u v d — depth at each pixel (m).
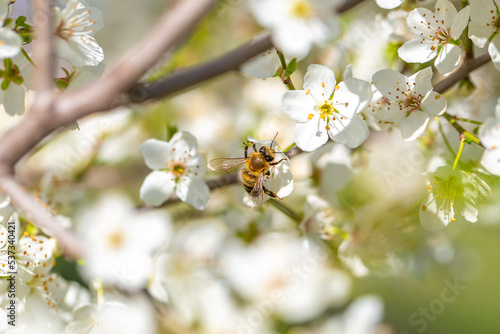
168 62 0.37
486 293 0.54
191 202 0.36
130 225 0.36
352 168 0.39
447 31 0.34
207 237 0.40
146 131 0.43
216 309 0.39
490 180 0.35
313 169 0.39
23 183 0.39
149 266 0.36
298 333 0.40
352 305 0.40
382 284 0.44
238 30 0.43
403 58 0.35
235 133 0.43
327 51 0.39
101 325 0.36
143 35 0.46
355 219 0.38
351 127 0.34
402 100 0.34
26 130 0.33
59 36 0.34
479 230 0.43
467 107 0.38
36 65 0.34
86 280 0.36
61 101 0.33
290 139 0.41
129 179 0.43
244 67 0.35
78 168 0.41
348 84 0.34
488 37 0.34
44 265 0.35
